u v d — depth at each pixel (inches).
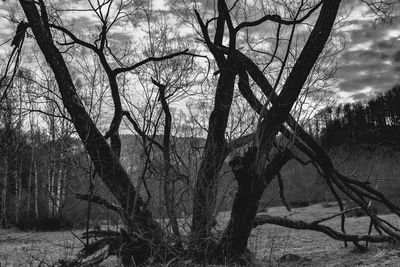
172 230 355.9
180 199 348.5
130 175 366.0
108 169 359.6
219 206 354.0
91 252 342.6
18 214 1206.3
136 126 364.2
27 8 385.4
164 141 349.1
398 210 502.6
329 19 351.6
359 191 493.0
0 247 701.3
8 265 454.0
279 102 365.7
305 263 409.7
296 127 384.2
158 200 356.5
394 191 974.4
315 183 1465.3
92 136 351.3
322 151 449.7
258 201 373.1
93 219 369.7
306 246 573.0
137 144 360.2
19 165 1173.1
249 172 356.2
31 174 1120.2
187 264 345.7
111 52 406.9
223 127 385.4
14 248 660.1
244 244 378.9
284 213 1262.3
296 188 1470.2
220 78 401.7
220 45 419.2
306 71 358.3
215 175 353.1
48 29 392.5
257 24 385.4
